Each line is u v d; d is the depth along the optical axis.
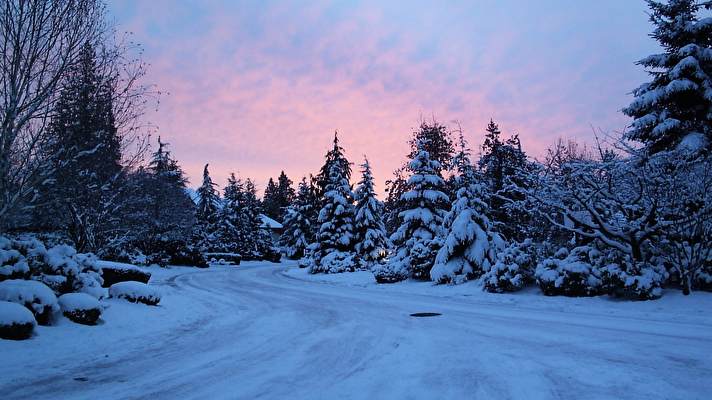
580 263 14.98
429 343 8.05
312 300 16.25
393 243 28.19
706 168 13.36
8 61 9.14
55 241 14.05
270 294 18.59
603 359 6.52
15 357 6.69
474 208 21.67
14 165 9.64
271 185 106.81
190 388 5.51
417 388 5.34
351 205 38.38
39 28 9.30
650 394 4.89
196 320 11.38
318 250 37.66
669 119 18.70
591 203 16.11
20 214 11.21
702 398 4.75
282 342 8.48
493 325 10.08
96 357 7.18
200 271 36.84
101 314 9.88
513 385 5.34
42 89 9.60
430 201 27.75
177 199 37.59
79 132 10.99
